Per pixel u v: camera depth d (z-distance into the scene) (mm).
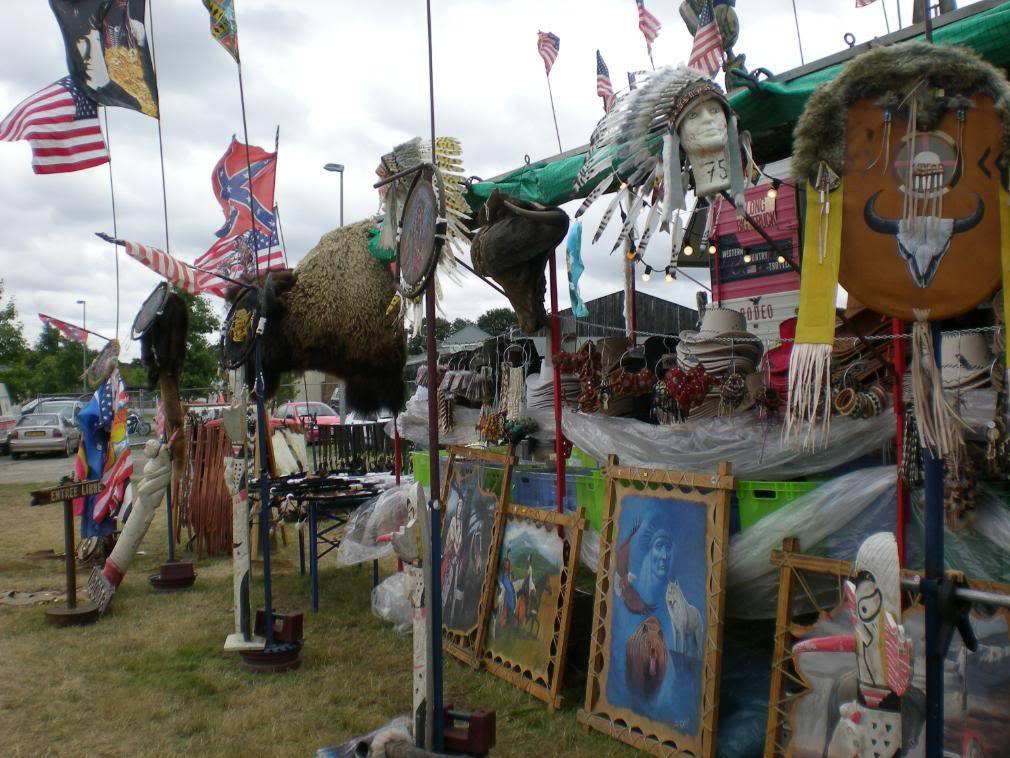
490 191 4438
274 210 6449
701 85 2629
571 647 4297
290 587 6523
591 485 4066
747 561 3164
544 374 4707
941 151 1923
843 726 2107
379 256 5652
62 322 7379
